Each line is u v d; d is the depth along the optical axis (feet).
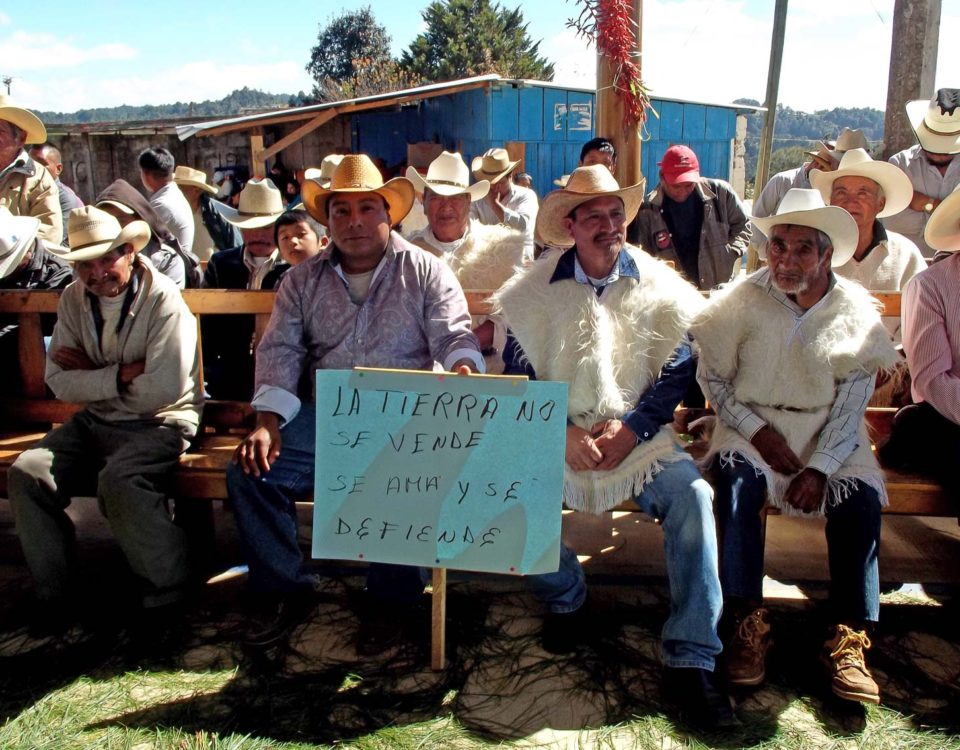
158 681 9.48
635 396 9.96
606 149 13.60
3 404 13.10
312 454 10.31
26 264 13.26
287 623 10.27
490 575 11.73
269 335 10.44
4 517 13.94
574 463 9.75
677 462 9.55
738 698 9.14
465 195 14.48
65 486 10.80
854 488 9.56
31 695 9.24
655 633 10.36
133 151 63.82
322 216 11.03
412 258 10.49
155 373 10.88
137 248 11.03
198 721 8.81
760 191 18.99
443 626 9.57
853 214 12.34
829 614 9.61
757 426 9.99
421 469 9.02
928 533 12.99
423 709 9.02
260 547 10.07
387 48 184.55
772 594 11.12
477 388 8.85
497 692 9.31
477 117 47.62
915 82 21.18
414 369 10.56
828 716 8.84
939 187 15.48
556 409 8.78
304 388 10.98
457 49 165.58
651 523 13.41
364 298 10.48
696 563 9.04
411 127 59.72
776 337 10.10
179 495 11.01
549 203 10.27
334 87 134.72
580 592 10.06
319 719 8.84
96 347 11.16
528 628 10.52
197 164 62.69
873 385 10.07
